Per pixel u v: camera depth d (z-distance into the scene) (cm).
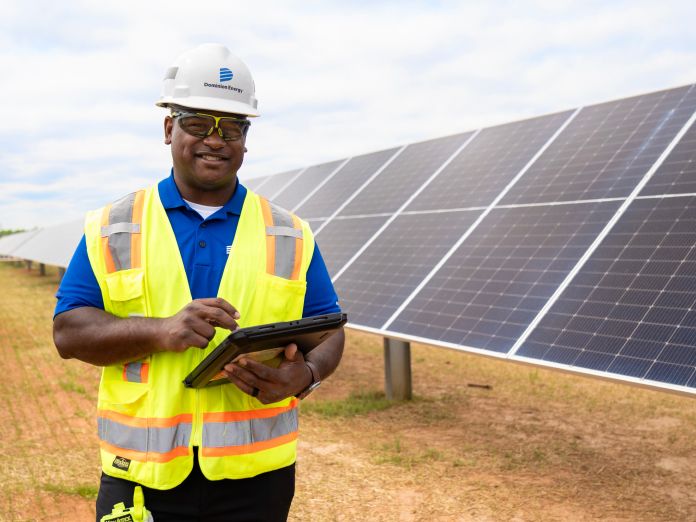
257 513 236
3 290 2586
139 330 211
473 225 840
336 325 219
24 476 632
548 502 565
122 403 229
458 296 729
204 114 227
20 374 1111
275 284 242
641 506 557
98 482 617
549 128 929
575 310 595
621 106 842
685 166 659
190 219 240
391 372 909
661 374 480
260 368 208
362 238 1030
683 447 707
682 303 525
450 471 641
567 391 952
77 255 232
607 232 656
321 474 637
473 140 1071
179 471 226
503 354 600
